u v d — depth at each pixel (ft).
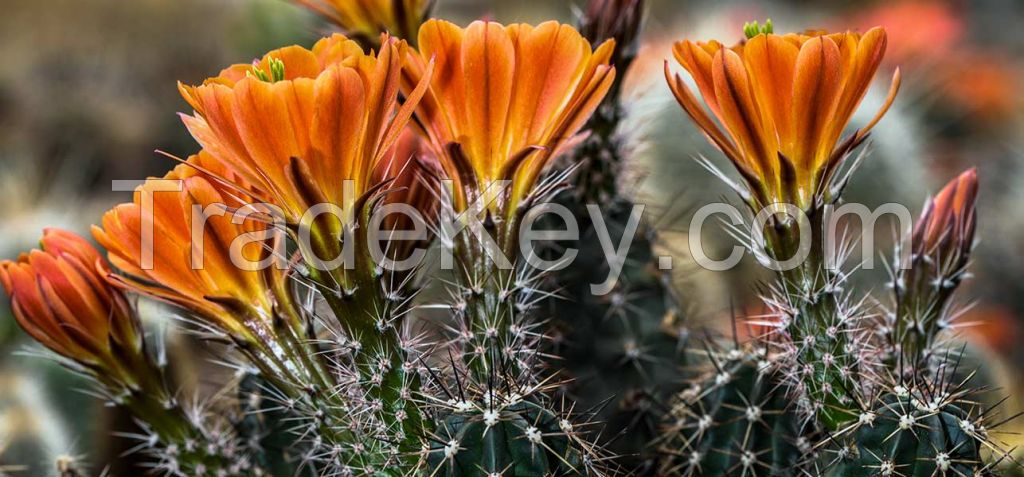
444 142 1.52
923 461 1.51
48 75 5.43
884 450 1.52
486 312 1.54
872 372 1.59
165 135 5.10
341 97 1.39
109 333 1.64
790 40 1.47
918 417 1.51
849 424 1.55
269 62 1.44
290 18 4.03
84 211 3.75
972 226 1.69
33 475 1.98
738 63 1.45
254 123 1.39
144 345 1.67
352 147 1.42
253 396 1.72
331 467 1.62
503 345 1.54
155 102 5.33
